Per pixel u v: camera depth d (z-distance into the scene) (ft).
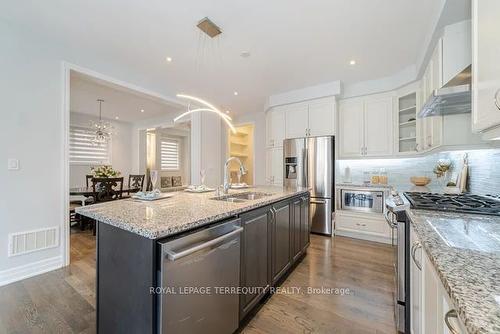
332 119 12.64
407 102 11.74
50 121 8.30
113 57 9.55
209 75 11.44
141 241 3.78
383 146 11.93
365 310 6.03
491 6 2.81
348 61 10.01
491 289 1.83
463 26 6.57
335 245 11.00
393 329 5.32
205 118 15.48
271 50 9.04
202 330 4.20
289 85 12.91
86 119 19.44
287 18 7.08
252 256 5.74
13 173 7.54
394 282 7.34
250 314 5.87
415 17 7.02
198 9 6.68
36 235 7.98
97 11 6.77
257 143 18.35
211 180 15.92
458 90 5.16
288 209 7.87
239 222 5.17
